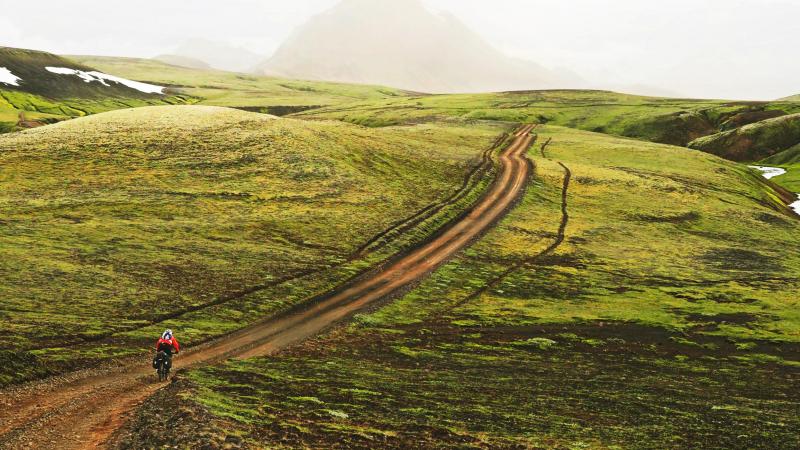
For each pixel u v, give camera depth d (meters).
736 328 45.38
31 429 20.28
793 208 115.06
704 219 88.88
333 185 81.75
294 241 62.03
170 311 41.44
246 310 44.19
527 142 140.62
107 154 83.75
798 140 183.38
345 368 32.19
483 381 30.75
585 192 97.06
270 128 101.06
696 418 25.12
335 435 19.44
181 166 81.75
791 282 61.66
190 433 17.58
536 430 22.31
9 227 55.38
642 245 74.31
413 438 20.14
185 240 57.66
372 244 64.44
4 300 38.44
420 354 37.00
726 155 182.50
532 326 45.16
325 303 48.69
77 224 58.69
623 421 24.34
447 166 103.56
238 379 26.98
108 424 20.66
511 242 70.94
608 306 51.44
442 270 59.28
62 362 30.25
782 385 32.22
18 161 78.69
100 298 41.56
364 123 199.12
